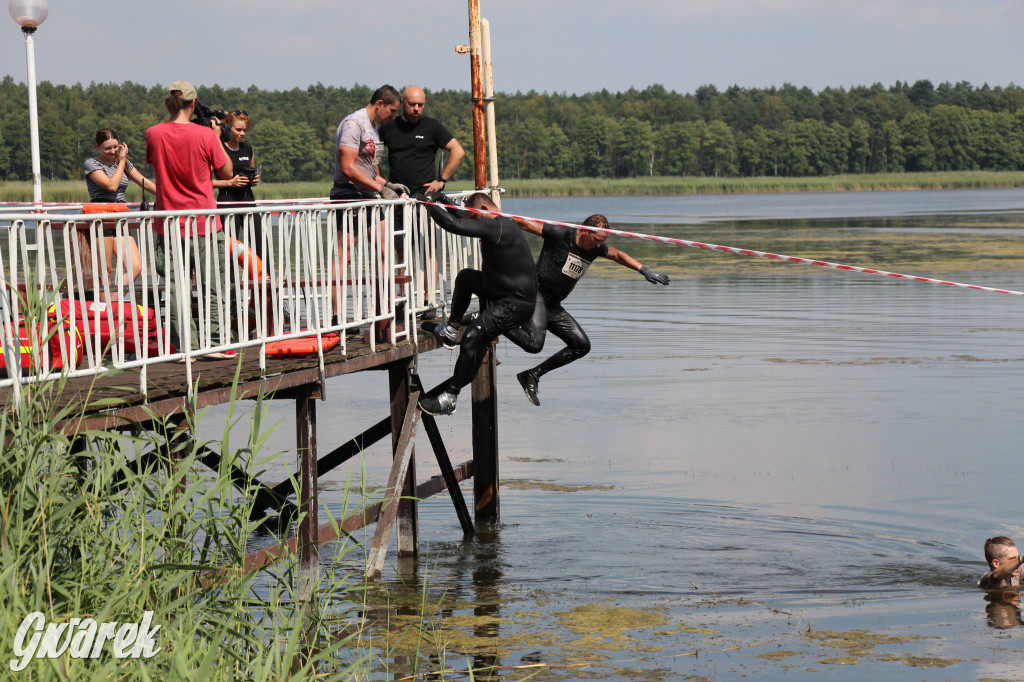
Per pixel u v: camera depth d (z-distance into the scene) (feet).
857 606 47.83
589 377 108.37
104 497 32.81
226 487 33.73
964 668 40.45
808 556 55.31
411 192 54.13
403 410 52.08
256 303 41.16
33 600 28.40
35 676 26.76
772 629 44.88
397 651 42.09
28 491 29.99
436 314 58.59
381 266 50.24
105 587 30.94
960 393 97.45
